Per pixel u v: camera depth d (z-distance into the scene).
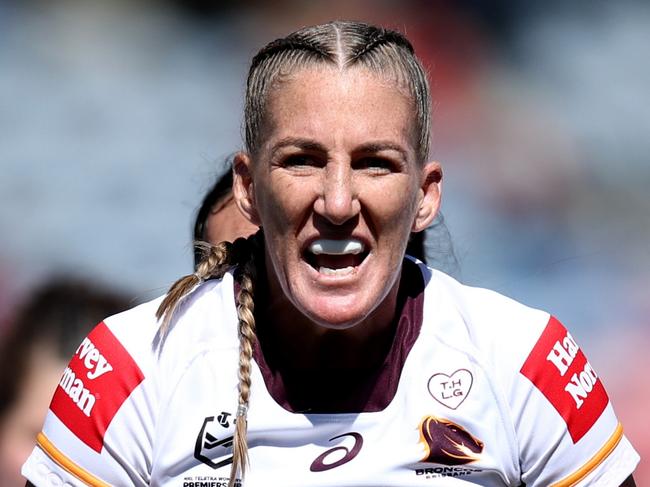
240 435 8.60
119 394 8.95
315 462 8.81
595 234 32.16
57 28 35.09
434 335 9.20
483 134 34.03
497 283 26.55
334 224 8.27
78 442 8.93
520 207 32.72
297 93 8.31
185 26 35.91
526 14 36.09
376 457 8.80
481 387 9.01
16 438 13.48
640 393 24.88
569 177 33.47
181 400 8.88
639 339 25.80
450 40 35.66
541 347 9.23
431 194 9.20
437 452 8.83
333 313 8.35
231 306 9.21
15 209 31.50
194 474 8.80
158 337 9.09
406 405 8.95
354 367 8.99
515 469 9.14
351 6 36.34
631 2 36.69
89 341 9.26
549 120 34.34
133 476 9.01
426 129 8.87
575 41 35.81
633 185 33.50
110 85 34.44
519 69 35.50
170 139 33.62
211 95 34.81
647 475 22.98
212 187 12.70
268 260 9.00
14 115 33.44
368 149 8.25
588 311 26.25
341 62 8.34
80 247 30.89
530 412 9.09
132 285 18.84
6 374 13.69
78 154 32.91
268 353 9.04
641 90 35.34
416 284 9.41
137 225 31.66
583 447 9.14
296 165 8.36
